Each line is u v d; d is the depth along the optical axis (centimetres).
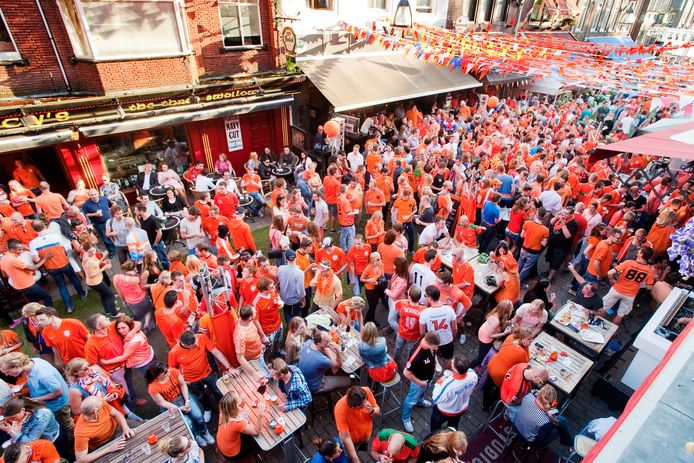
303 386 491
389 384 545
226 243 765
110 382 497
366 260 730
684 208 858
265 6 1289
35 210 996
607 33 3112
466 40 1404
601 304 675
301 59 1447
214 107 1219
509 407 507
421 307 588
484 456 534
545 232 785
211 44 1220
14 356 462
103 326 525
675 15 3597
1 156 1155
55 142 970
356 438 453
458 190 1011
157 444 441
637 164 1302
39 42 969
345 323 612
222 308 545
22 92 975
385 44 1329
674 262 753
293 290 657
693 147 612
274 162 1362
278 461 532
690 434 180
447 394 477
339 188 989
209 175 1205
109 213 962
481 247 945
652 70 1442
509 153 1316
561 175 1005
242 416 470
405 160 1176
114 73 1015
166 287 606
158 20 1046
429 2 1833
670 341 533
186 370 522
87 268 716
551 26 2562
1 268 700
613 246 820
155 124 1115
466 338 739
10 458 369
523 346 529
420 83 1666
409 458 425
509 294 685
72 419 561
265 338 590
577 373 549
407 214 950
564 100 2553
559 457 533
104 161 1158
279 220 781
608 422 459
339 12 1498
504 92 2434
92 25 959
